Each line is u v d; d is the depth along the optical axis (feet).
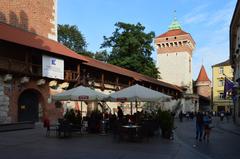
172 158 42.11
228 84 142.61
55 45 111.86
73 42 227.81
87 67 125.18
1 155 41.47
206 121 69.05
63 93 71.51
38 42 101.19
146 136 64.18
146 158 41.47
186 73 288.92
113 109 140.15
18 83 93.25
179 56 290.76
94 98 69.36
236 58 137.59
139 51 199.11
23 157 40.27
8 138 60.70
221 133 93.71
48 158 39.91
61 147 49.88
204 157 44.19
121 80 156.15
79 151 46.03
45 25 123.54
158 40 296.51
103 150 47.44
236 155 47.42
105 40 206.49
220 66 319.68
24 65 94.94
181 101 259.19
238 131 96.73
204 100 350.43
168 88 217.36
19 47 92.58
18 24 111.55
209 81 387.55
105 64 151.02
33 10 118.11
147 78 180.65
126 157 41.86
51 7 127.13
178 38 288.71
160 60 297.33
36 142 55.52
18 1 112.06
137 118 71.36
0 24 100.48
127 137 65.31
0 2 105.81
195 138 74.18
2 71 86.48
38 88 100.58
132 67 195.42
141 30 200.95
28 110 99.25
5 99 88.63
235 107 147.43
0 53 90.63
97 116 75.72
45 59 98.53
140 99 67.77
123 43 199.41
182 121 177.78
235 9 110.32
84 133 73.67
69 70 113.39
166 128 67.46
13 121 91.25
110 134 71.97
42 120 102.53
